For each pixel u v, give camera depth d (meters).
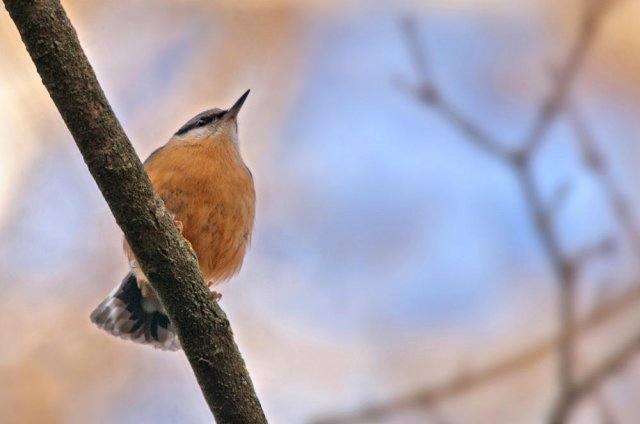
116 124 5.96
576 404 8.22
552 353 11.34
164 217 6.20
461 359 11.55
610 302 9.63
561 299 8.38
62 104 5.82
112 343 12.77
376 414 10.05
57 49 5.72
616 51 14.91
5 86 13.38
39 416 12.44
